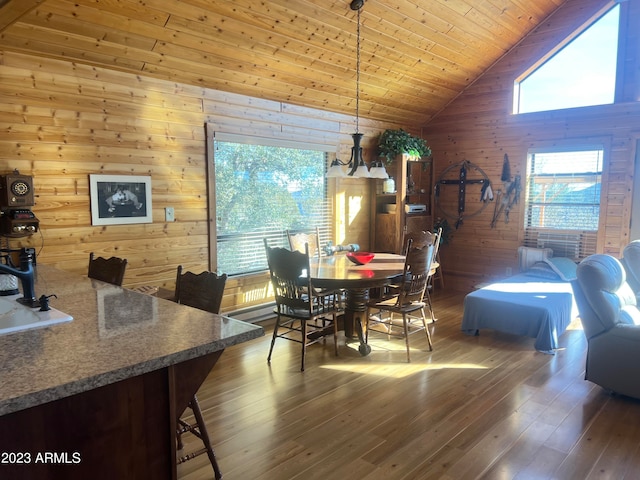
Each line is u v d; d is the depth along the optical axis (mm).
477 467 2283
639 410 2885
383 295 4383
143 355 1367
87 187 3590
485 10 4773
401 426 2686
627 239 5152
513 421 2744
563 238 5648
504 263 6137
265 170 4984
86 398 1397
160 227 4066
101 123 3623
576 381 3328
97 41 3336
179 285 2492
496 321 4180
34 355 1361
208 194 4391
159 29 3443
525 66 5703
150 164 3949
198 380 1650
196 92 4215
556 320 3984
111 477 1468
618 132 5141
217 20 3562
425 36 4773
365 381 3326
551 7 5305
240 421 2746
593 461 2336
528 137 5801
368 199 6281
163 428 1557
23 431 1304
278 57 4238
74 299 2115
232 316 4699
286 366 3613
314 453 2410
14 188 3105
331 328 4188
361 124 5961
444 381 3324
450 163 6535
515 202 5969
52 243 3438
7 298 1987
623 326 2996
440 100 6277
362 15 4105
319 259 4496
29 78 3242
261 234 4992
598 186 5355
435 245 4770
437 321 4902
